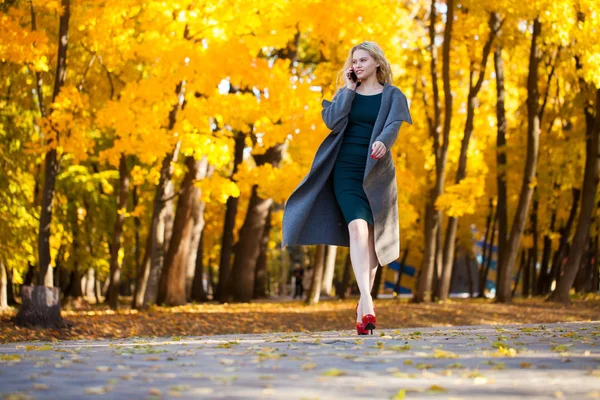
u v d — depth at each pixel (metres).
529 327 8.63
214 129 19.98
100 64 20.88
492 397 3.35
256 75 18.08
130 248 34.47
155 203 20.44
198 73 17.81
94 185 27.80
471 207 24.59
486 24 26.27
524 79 31.36
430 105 31.61
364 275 6.47
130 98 17.83
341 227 6.70
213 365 4.61
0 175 21.67
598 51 19.30
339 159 6.59
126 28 18.30
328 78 22.84
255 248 31.67
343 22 19.42
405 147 31.42
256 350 5.58
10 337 13.89
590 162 25.25
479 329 8.50
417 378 3.97
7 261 21.48
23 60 16.05
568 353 5.12
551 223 34.09
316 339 6.61
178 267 25.69
